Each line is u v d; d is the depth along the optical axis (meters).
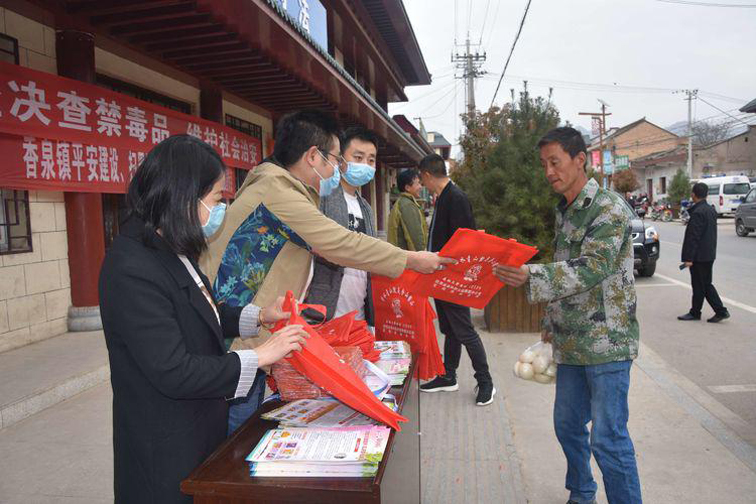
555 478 2.85
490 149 6.46
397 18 13.73
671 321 6.66
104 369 4.31
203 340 1.42
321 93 7.64
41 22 4.81
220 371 1.31
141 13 4.51
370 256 1.89
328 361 1.40
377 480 1.19
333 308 2.37
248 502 1.23
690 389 4.28
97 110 4.95
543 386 4.27
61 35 4.93
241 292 1.99
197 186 1.35
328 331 1.88
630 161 47.47
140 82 6.09
